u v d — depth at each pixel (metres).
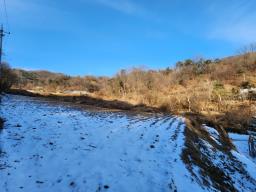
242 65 76.94
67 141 13.17
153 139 14.85
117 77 66.94
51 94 46.50
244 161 16.95
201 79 69.50
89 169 10.12
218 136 21.88
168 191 9.19
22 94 41.62
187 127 19.48
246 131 28.19
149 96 45.12
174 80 68.62
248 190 12.31
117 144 13.38
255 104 40.69
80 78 80.88
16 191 8.22
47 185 8.80
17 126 14.77
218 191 10.48
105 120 19.73
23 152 11.25
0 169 9.37
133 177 9.84
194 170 11.45
